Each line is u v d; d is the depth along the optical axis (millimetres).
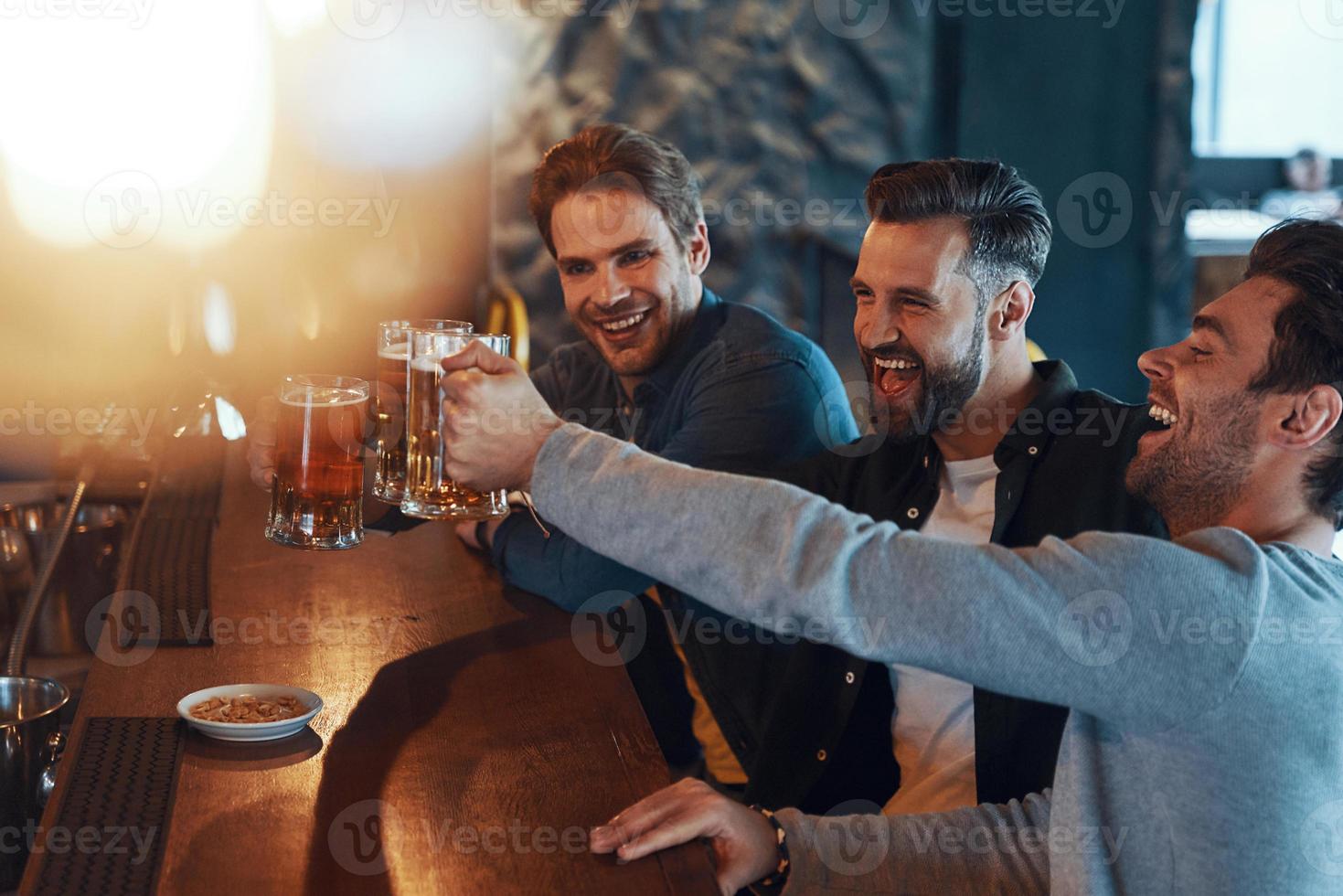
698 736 1838
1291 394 984
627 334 1788
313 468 1326
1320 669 898
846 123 3812
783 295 3885
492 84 3602
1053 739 1297
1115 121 3877
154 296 3240
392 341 1467
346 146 3453
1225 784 889
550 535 1499
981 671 879
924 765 1396
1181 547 929
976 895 1090
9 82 3066
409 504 1348
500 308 3420
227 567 1557
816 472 1603
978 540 1428
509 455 1028
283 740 1101
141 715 1133
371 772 1051
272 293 3412
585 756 1103
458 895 875
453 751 1099
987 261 1393
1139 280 3963
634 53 3686
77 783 1000
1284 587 904
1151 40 3842
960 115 3820
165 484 1913
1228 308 1019
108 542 1752
